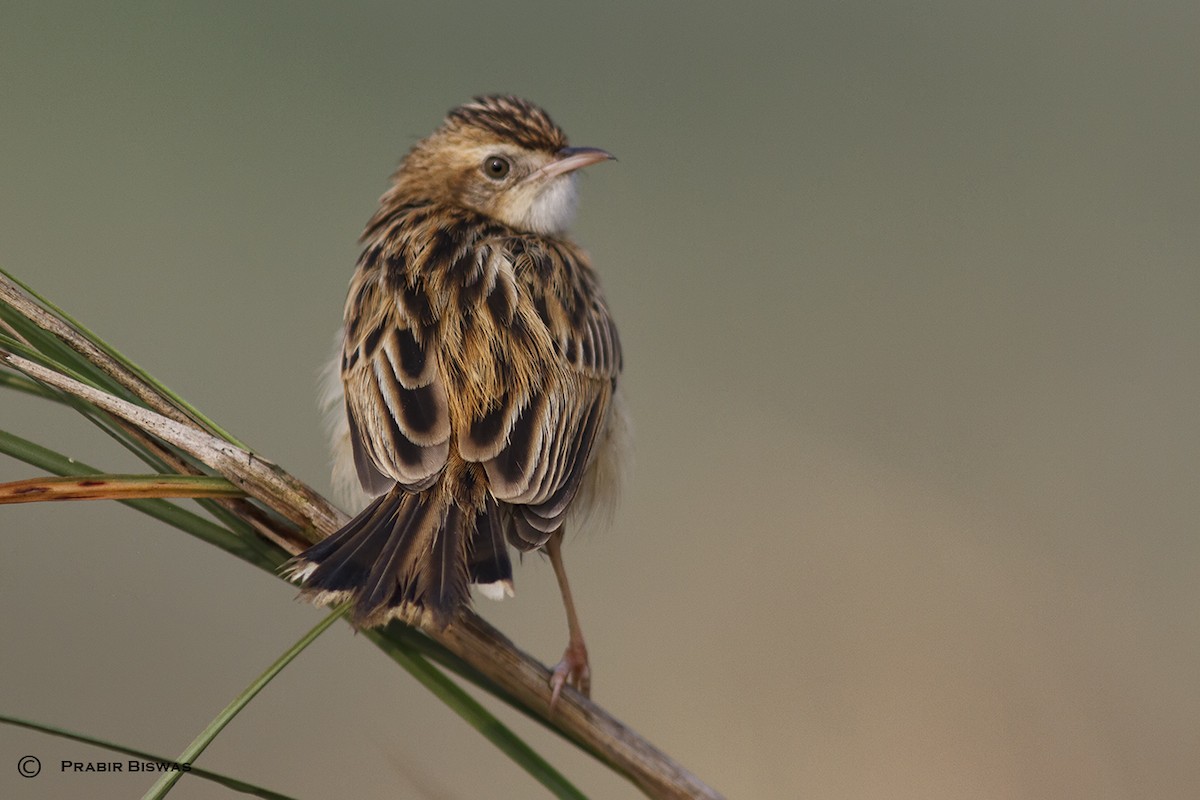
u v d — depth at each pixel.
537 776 5.44
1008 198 18.36
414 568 5.84
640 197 17.42
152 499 5.73
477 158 8.85
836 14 20.33
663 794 6.00
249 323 14.32
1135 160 19.22
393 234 8.16
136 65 16.36
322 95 17.08
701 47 19.33
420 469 6.45
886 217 17.84
